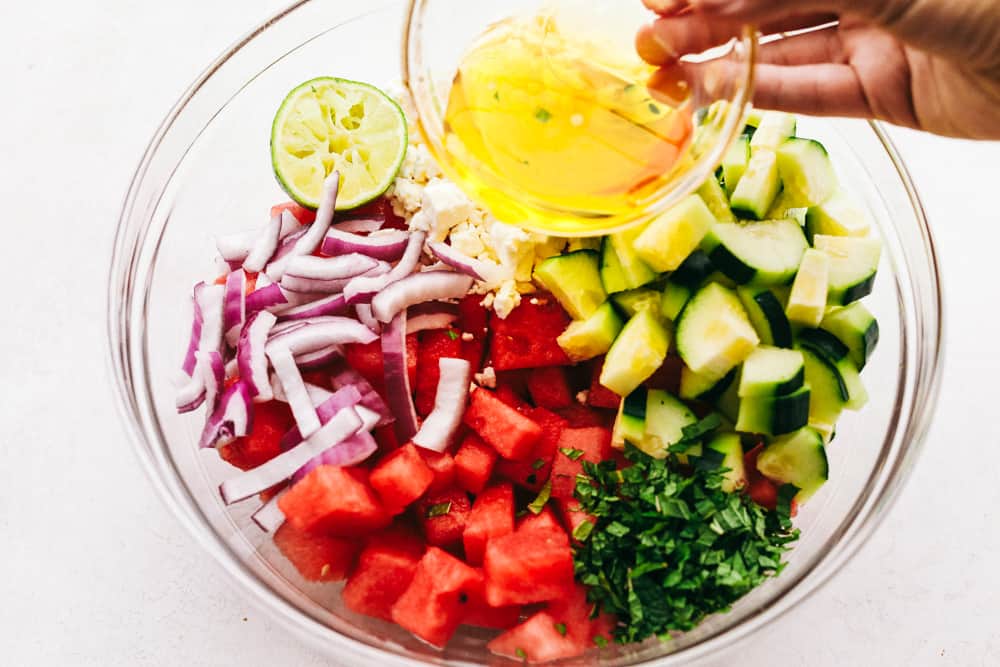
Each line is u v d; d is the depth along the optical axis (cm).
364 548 40
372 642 39
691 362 39
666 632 37
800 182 40
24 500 44
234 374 41
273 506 39
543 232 38
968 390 45
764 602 38
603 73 35
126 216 43
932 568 43
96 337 45
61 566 43
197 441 42
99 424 44
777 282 39
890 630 42
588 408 41
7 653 42
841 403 39
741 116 35
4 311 46
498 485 40
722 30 35
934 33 34
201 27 48
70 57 48
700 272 39
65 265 46
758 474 40
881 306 44
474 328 42
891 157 43
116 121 47
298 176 42
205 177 45
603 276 40
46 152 47
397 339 40
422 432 40
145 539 43
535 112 35
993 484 44
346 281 41
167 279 45
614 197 36
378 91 43
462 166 37
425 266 42
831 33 41
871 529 39
